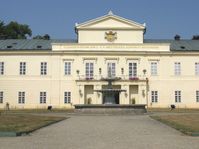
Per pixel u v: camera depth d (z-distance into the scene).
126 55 89.69
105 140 22.67
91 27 90.25
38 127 31.00
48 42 95.31
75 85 88.88
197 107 89.56
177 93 89.88
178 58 90.19
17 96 89.31
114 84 87.81
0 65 89.88
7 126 30.88
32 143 21.12
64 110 75.94
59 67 89.50
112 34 90.25
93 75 89.25
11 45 92.19
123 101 87.62
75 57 89.56
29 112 65.12
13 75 89.56
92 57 89.38
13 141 22.00
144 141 22.20
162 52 89.81
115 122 39.19
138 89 88.44
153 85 89.50
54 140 22.61
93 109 58.19
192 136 25.12
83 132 27.88
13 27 126.69
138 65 89.81
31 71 89.50
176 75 89.94
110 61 89.62
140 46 89.88
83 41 90.19
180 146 20.05
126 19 90.25
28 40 96.38
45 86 89.25
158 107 88.94
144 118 46.69
